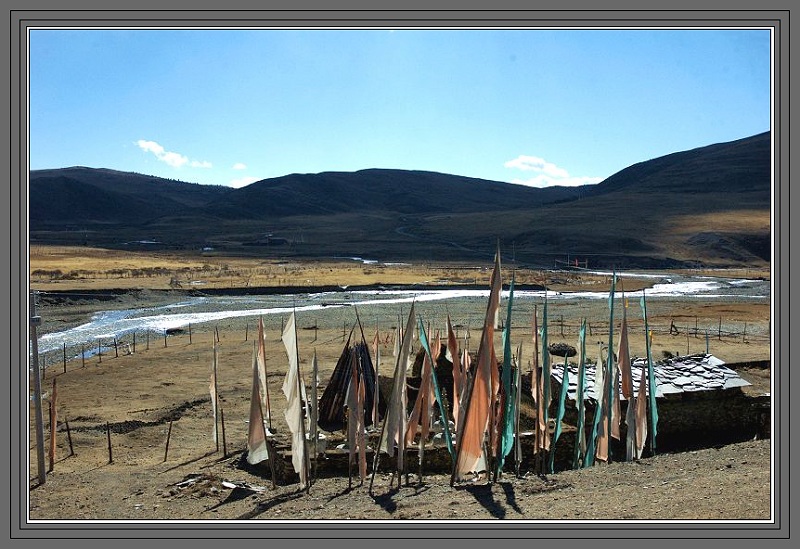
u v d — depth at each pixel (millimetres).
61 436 22484
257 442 15609
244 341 43500
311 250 160750
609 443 19516
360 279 94125
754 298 75000
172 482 16750
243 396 27812
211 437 22172
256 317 57719
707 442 20438
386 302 70062
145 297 70812
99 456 20359
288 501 14180
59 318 56812
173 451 20734
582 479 14242
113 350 40625
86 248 144250
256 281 88375
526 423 19938
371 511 12516
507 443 14984
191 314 60281
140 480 17062
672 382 21062
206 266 110000
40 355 39312
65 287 71250
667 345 40188
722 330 47469
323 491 14992
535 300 71375
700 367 22312
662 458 16281
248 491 15602
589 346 39719
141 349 40906
